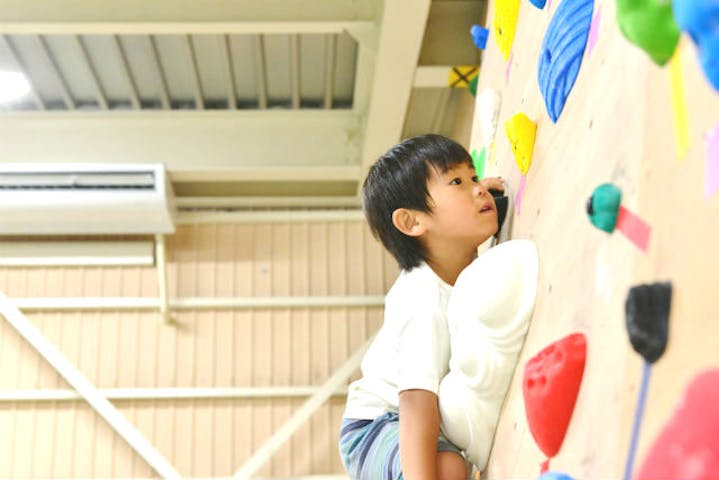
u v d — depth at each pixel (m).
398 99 3.90
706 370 0.66
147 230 4.94
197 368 5.04
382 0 3.32
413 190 1.37
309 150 4.77
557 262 1.07
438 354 1.26
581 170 1.03
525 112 1.40
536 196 1.23
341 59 4.32
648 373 0.76
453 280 1.38
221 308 5.15
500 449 1.20
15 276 5.08
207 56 4.30
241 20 3.57
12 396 4.93
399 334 1.31
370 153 4.54
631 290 0.78
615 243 0.88
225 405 5.01
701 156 0.71
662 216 0.78
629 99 0.89
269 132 4.80
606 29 1.00
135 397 4.96
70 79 4.49
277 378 5.05
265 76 4.49
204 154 4.79
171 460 4.90
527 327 1.15
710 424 0.64
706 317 0.67
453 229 1.34
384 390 1.42
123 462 4.91
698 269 0.69
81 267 5.11
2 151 4.78
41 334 5.00
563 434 0.96
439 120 4.71
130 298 5.08
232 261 5.21
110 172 4.74
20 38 4.05
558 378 0.94
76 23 3.55
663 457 0.69
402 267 1.42
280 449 4.99
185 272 5.16
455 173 1.36
